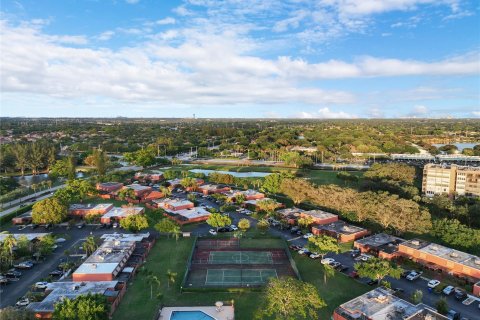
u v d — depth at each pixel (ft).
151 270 415.64
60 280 387.34
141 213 626.23
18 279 393.29
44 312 308.60
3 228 562.25
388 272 366.22
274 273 410.93
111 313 321.73
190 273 409.28
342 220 597.11
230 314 321.93
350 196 597.93
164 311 326.65
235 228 559.79
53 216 552.41
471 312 328.49
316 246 434.71
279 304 286.87
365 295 329.72
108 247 447.83
